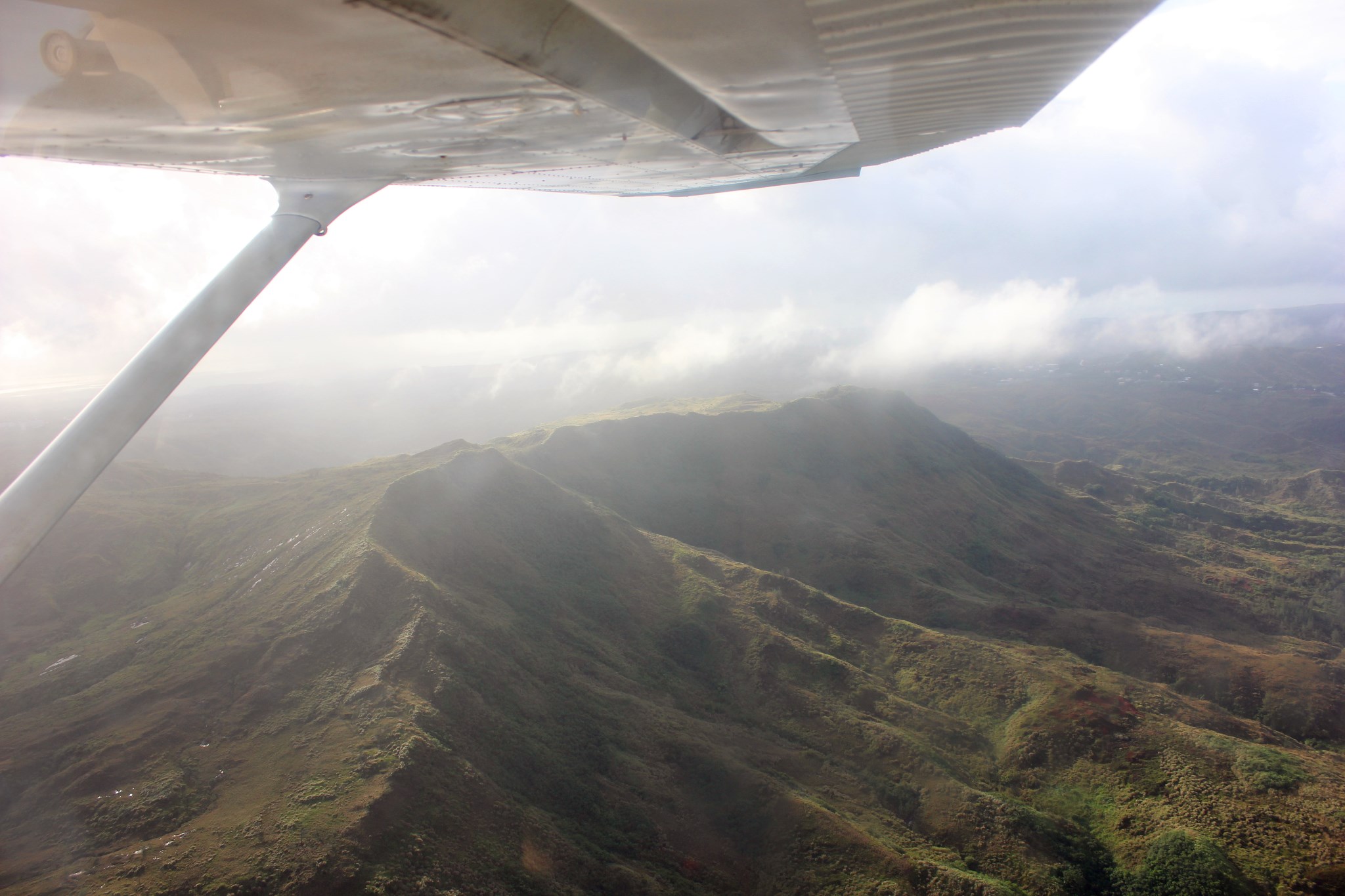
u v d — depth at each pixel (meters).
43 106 3.21
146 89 3.16
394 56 2.79
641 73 3.53
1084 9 2.89
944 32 3.04
